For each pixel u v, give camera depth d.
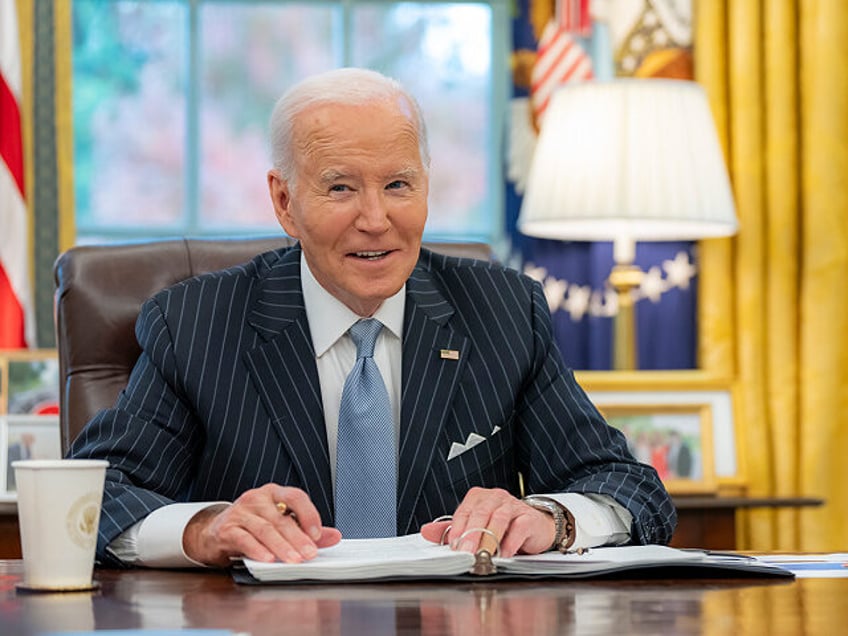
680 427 4.54
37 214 4.68
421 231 2.28
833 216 4.81
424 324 2.39
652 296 4.93
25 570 1.64
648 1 4.89
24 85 4.66
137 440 2.22
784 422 4.81
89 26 4.94
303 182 2.26
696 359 4.92
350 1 5.04
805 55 4.86
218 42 5.01
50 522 1.62
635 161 4.34
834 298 4.80
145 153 4.96
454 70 5.07
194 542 1.90
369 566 1.68
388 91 2.27
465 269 2.52
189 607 1.48
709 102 4.85
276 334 2.33
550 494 2.21
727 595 1.57
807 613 1.43
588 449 2.32
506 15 5.07
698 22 4.85
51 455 3.79
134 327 2.68
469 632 1.30
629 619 1.38
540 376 2.45
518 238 4.89
